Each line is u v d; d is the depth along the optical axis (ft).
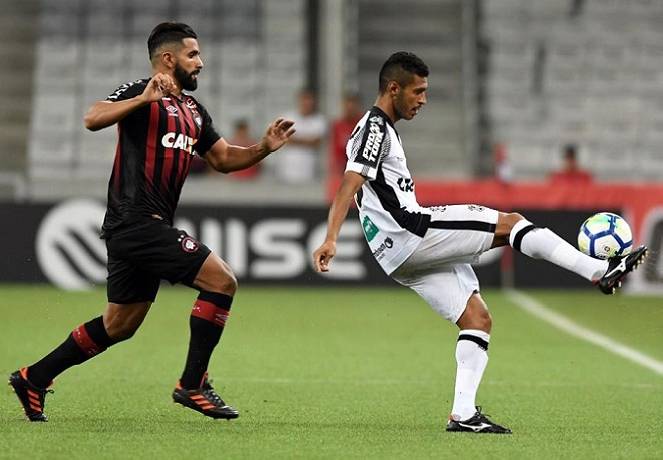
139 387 99.25
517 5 277.44
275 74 263.70
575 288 196.13
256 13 271.69
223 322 77.77
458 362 78.02
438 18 276.21
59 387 98.53
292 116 220.02
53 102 258.16
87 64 264.93
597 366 118.52
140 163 76.48
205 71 262.88
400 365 117.39
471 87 261.24
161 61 78.28
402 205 76.95
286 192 202.39
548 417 86.12
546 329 150.51
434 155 255.29
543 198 196.44
